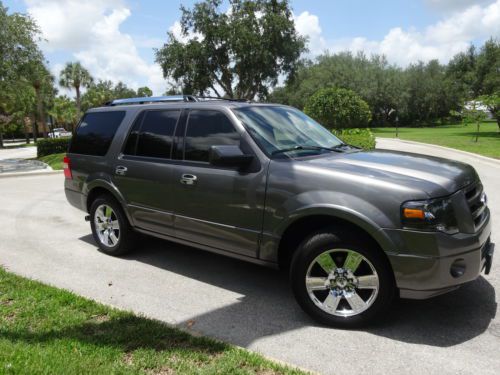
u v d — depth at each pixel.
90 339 3.23
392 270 3.31
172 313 3.86
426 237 3.12
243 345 3.30
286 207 3.65
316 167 3.64
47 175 14.42
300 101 60.62
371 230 3.25
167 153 4.64
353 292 3.47
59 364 2.86
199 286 4.49
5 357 2.93
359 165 3.67
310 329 3.54
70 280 4.66
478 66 45.78
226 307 3.98
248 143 4.00
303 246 3.56
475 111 26.06
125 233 5.29
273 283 4.56
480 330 3.47
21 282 4.41
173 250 5.70
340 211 3.35
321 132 4.79
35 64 20.00
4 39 18.33
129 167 4.96
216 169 4.16
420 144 24.69
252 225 3.92
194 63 36.75
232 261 5.27
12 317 3.62
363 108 36.88
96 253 5.62
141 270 4.96
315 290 3.61
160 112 4.85
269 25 35.88
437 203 3.19
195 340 3.22
